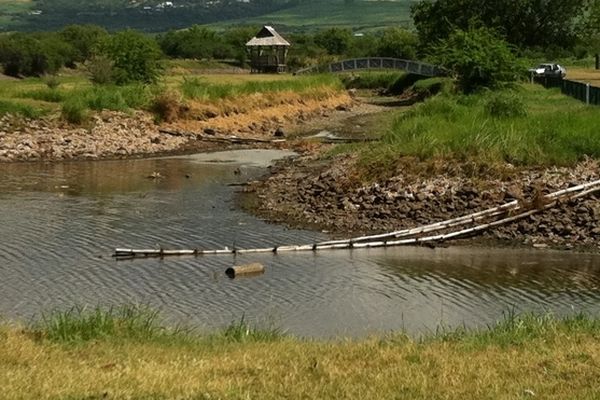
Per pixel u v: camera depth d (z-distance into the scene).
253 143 49.56
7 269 22.64
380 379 11.41
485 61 65.94
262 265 23.25
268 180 36.34
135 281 21.84
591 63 98.88
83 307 19.05
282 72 97.81
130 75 65.62
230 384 11.13
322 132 55.72
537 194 28.94
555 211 28.62
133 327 14.75
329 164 38.09
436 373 11.73
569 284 22.16
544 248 26.19
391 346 13.47
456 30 77.19
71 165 41.41
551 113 41.09
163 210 30.92
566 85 62.94
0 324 15.23
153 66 66.81
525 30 101.44
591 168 31.78
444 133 34.97
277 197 32.94
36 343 13.16
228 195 33.72
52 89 56.38
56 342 13.31
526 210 28.61
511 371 11.80
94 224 28.41
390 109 72.44
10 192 34.09
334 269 23.45
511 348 13.17
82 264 23.39
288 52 119.31
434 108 45.00
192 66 104.56
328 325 18.38
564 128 35.59
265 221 29.31
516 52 85.44
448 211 29.42
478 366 12.05
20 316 18.45
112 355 12.62
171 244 25.89
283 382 11.29
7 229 27.39
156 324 16.05
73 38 101.31
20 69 86.81
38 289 20.86
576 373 11.63
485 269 23.66
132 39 66.81
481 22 88.62
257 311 19.41
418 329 18.00
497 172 31.45
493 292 21.38
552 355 12.52
